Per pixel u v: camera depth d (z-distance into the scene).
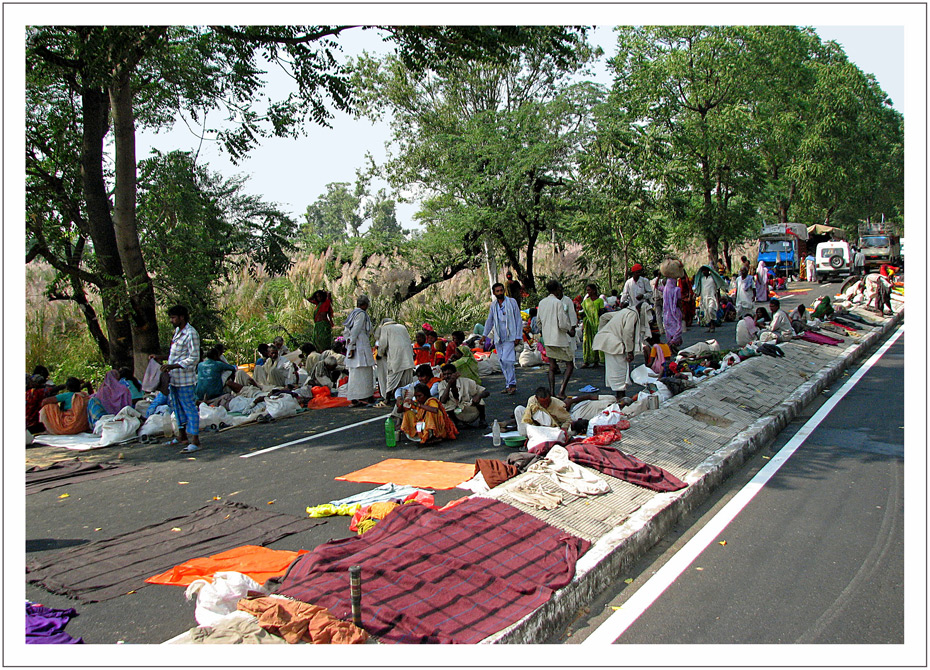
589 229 25.22
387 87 27.00
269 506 6.59
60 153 13.12
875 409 9.91
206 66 13.88
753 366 11.73
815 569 4.94
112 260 12.98
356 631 3.75
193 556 5.33
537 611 4.07
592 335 14.46
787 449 8.09
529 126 23.38
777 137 38.16
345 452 8.58
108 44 10.57
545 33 12.30
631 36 34.03
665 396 9.77
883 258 42.69
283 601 4.06
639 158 26.22
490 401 11.35
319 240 22.86
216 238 16.95
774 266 41.31
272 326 18.97
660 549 5.43
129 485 7.53
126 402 10.58
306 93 12.72
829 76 45.56
